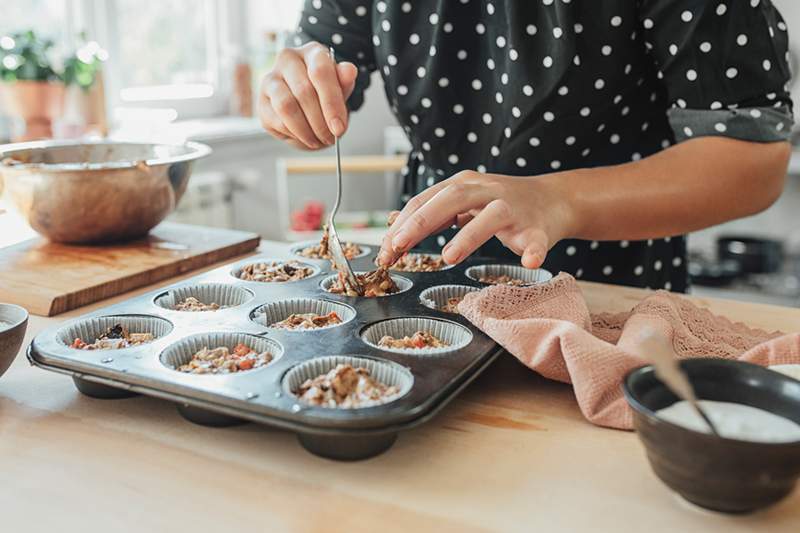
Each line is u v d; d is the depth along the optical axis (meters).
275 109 1.04
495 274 1.06
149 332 0.83
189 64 2.63
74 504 0.56
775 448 0.48
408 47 1.17
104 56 2.07
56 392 0.74
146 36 2.44
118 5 2.31
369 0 1.25
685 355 0.75
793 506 0.56
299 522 0.54
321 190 3.01
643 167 0.99
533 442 0.65
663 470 0.54
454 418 0.69
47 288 0.99
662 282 1.31
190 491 0.57
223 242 1.24
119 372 0.67
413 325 0.84
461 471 0.60
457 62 1.16
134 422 0.68
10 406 0.71
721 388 0.58
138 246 1.22
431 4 1.13
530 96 1.10
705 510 0.55
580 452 0.63
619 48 1.05
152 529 0.53
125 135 2.18
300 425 0.60
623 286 1.18
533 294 0.83
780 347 0.70
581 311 0.82
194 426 0.67
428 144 1.24
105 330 0.82
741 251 2.63
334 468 0.61
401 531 0.53
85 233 1.17
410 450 0.64
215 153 2.45
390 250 0.87
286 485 0.58
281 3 2.74
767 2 0.97
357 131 3.09
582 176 0.97
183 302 0.93
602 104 1.11
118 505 0.56
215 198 2.45
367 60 1.33
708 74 0.97
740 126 0.97
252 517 0.54
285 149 2.78
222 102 2.74
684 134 1.02
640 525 0.53
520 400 0.73
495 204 0.81
